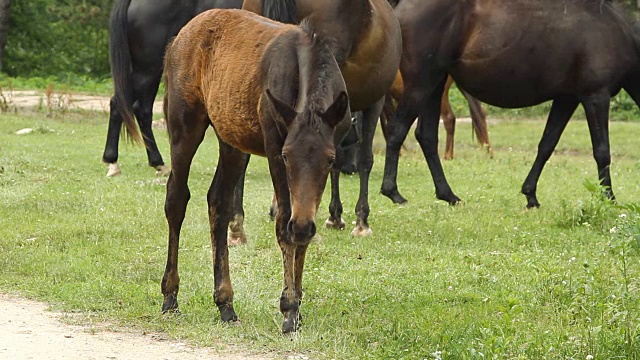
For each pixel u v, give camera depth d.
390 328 8.22
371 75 12.02
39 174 16.95
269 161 7.82
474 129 22.72
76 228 12.59
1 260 10.91
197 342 8.01
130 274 10.38
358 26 11.70
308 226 7.11
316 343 7.86
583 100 14.58
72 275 10.34
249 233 12.52
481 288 9.88
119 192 15.32
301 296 8.18
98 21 46.09
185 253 11.36
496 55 14.38
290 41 7.96
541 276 9.93
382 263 10.98
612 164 21.47
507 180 18.09
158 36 16.58
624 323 7.67
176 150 8.80
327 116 7.35
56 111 28.44
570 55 14.36
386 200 15.55
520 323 8.31
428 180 18.02
